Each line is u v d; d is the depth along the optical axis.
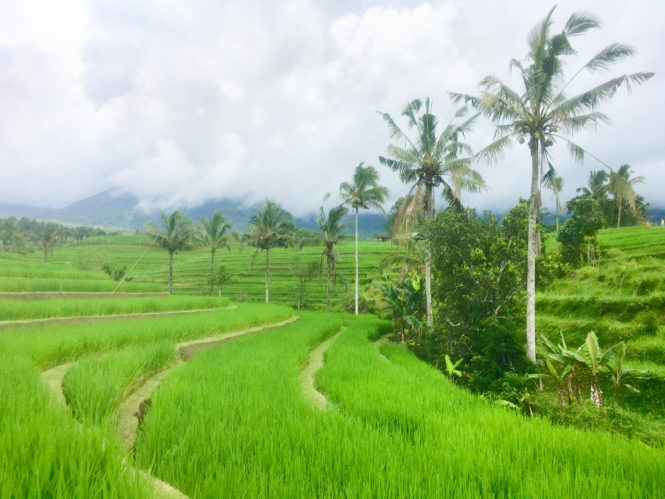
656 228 48.72
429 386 10.91
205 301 27.42
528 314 17.53
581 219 34.22
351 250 88.88
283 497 3.78
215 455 4.60
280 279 70.75
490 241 20.67
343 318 36.97
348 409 8.04
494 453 5.53
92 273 31.53
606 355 13.66
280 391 8.26
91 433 4.07
